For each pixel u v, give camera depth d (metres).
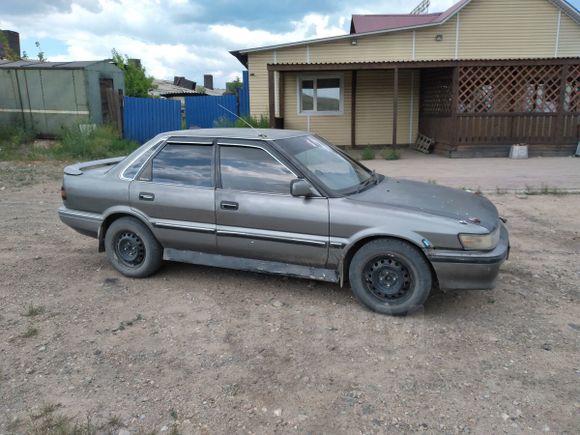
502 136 15.12
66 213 5.54
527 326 4.14
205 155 4.91
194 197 4.85
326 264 4.50
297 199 4.50
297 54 17.42
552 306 4.52
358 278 4.38
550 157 14.77
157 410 3.12
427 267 4.18
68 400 3.22
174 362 3.66
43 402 3.20
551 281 5.10
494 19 17.16
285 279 5.21
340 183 4.68
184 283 5.16
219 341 3.96
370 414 3.07
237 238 4.74
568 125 15.02
